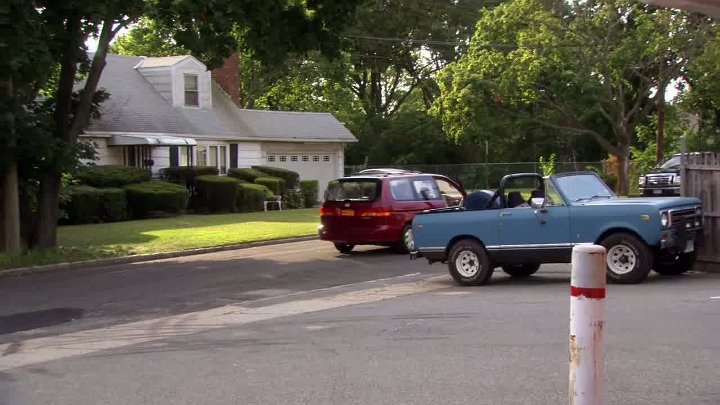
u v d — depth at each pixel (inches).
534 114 1576.0
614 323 342.0
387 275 577.0
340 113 1987.0
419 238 520.1
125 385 277.4
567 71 1342.3
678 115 1523.1
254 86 1878.7
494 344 316.2
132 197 1113.4
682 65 1274.6
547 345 310.0
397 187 702.5
